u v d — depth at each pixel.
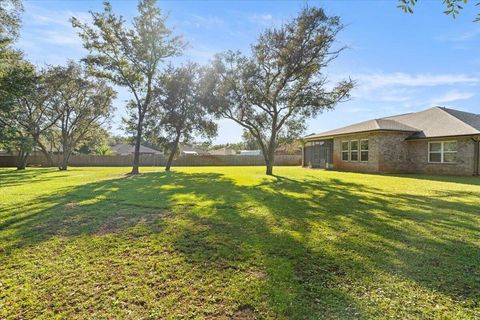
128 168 22.75
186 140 18.39
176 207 5.86
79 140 23.42
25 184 10.02
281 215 5.20
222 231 4.22
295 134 15.80
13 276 2.84
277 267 2.99
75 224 4.61
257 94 13.52
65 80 19.61
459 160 13.80
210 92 15.07
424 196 7.36
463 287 2.56
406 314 2.16
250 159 31.89
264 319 2.15
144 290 2.57
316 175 14.30
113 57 15.38
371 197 7.19
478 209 5.73
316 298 2.40
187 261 3.17
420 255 3.30
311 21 12.30
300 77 13.61
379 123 16.64
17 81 13.47
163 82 16.45
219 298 2.43
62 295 2.49
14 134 16.25
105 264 3.11
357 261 3.13
